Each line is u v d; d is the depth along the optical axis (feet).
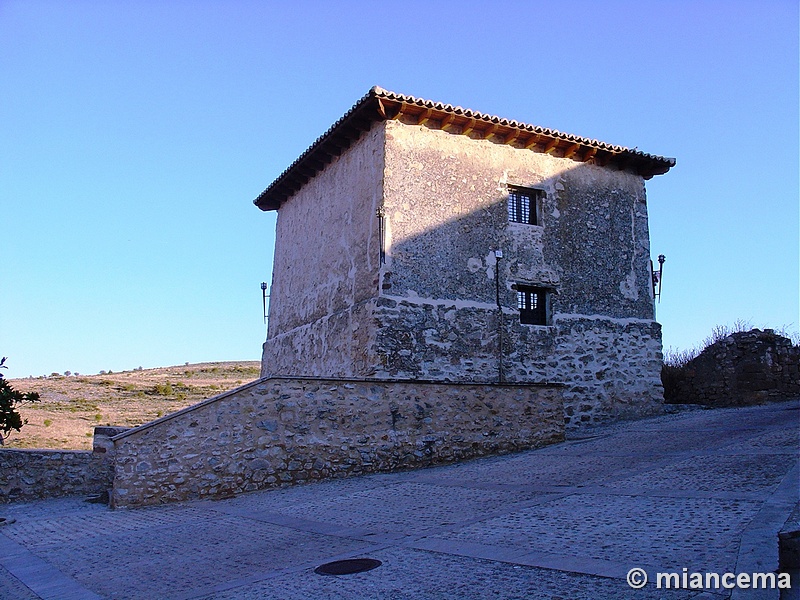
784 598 12.45
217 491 34.09
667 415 53.67
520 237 52.08
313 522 25.45
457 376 47.16
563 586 14.57
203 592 17.26
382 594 15.46
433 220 48.60
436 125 50.06
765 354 54.90
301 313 58.18
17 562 22.54
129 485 32.86
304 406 36.68
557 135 53.16
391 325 45.47
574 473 30.32
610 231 56.49
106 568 20.81
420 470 37.63
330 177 56.03
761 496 20.85
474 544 19.25
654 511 20.81
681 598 13.08
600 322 54.08
